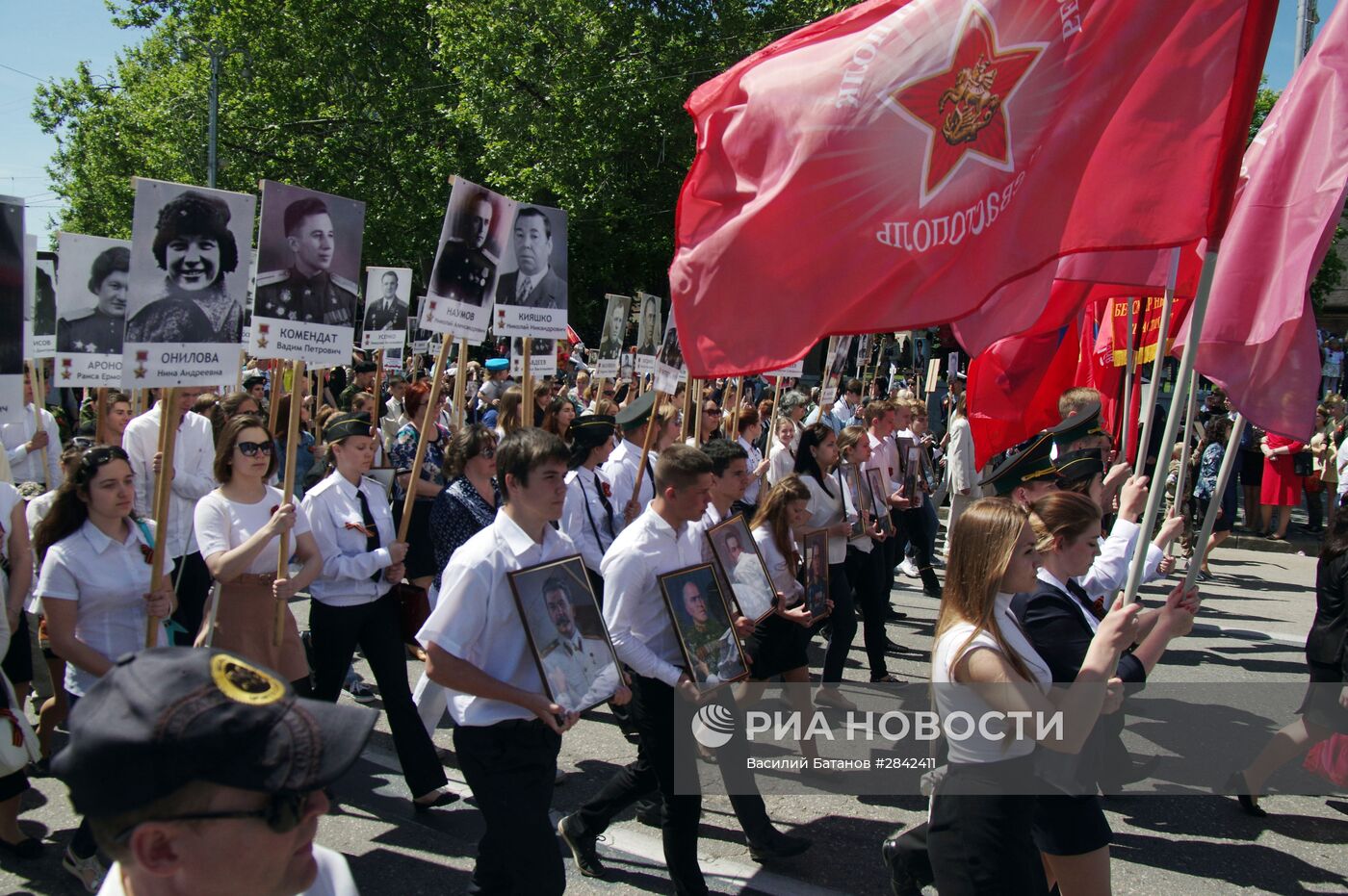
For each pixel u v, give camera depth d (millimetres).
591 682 3344
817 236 3568
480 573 3258
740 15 25875
